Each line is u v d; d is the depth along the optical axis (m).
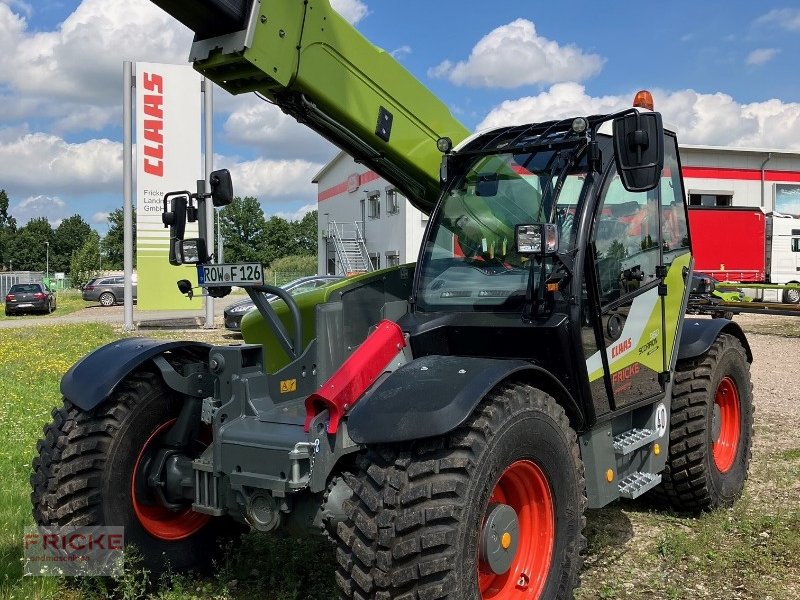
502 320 3.73
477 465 2.97
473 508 2.94
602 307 4.01
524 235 3.46
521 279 3.82
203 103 21.58
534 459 3.32
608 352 4.09
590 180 3.88
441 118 4.68
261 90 3.96
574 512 3.51
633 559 4.50
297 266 63.09
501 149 4.12
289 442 3.30
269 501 3.38
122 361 4.05
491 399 3.20
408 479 2.91
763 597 3.96
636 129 3.52
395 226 30.03
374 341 3.52
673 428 5.12
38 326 24.52
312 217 103.94
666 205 4.93
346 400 3.28
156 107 21.05
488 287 3.90
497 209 4.02
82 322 26.28
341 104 4.10
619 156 3.57
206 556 4.33
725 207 26.53
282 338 3.96
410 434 2.89
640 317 4.47
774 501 5.57
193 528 4.31
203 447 4.24
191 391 4.15
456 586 2.84
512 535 3.28
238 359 3.69
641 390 4.49
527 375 3.54
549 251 3.46
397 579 2.80
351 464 3.44
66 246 118.06
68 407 4.02
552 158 3.99
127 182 21.33
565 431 3.49
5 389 10.39
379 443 3.02
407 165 4.56
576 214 3.82
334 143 4.49
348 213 37.75
